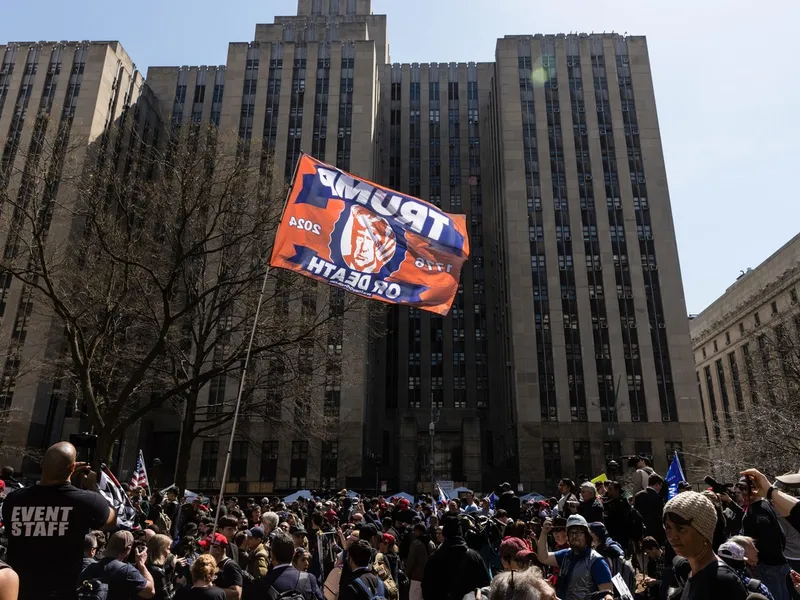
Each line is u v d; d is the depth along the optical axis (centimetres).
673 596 482
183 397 2964
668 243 7312
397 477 7594
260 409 3161
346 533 1219
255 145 3081
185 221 2198
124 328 2589
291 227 1191
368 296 1223
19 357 4772
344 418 6438
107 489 1020
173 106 8825
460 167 9538
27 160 2477
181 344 3122
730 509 1062
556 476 6544
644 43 8181
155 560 832
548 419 6731
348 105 7962
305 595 722
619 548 796
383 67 10088
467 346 8681
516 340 7025
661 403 6756
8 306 5472
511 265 7300
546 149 7725
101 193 2323
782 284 8512
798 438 3369
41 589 486
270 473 6438
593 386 6812
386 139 9706
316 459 6381
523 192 7562
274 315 2636
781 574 665
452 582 730
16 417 5997
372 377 7775
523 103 7944
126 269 2141
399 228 1288
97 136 7112
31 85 7412
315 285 2784
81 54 7506
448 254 1311
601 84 8012
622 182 7569
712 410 10931
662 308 7088
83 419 6631
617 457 6556
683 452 6259
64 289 2309
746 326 9600
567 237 7388
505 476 7562
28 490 516
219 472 6506
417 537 1007
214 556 809
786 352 3959
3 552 639
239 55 8306
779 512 692
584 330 7031
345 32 9575
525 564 672
